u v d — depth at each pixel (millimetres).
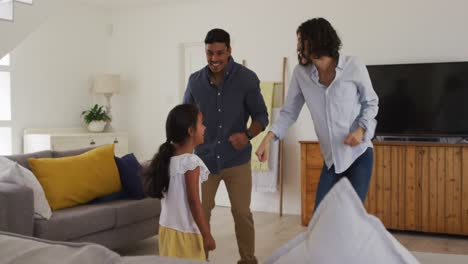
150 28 6086
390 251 771
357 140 2049
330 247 768
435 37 4555
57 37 5766
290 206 5250
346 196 818
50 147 5168
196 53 5895
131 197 3693
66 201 3264
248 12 5430
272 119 5270
